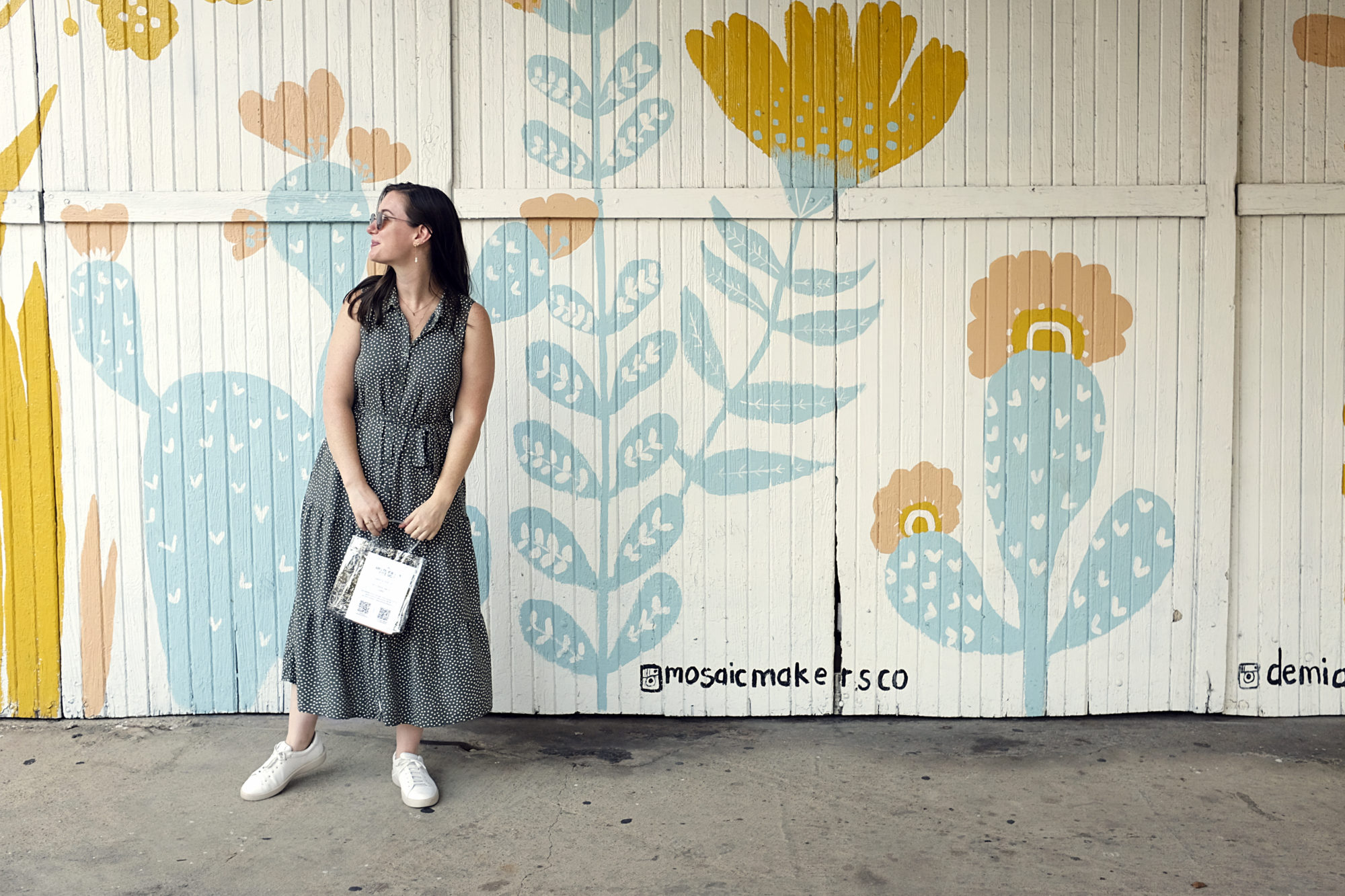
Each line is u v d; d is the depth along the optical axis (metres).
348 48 2.88
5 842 2.27
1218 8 2.88
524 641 3.02
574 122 2.90
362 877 2.14
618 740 2.88
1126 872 2.17
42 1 2.86
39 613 2.99
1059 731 2.95
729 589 3.01
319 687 2.49
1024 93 2.91
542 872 2.17
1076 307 2.95
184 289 2.94
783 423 2.97
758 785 2.60
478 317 2.49
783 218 2.92
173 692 3.01
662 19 2.88
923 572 3.01
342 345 2.46
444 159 2.90
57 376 2.95
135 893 2.08
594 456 2.97
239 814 2.42
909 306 2.95
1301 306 2.97
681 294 2.94
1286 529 3.01
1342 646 3.01
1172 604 3.01
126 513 2.98
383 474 2.43
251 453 2.97
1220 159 2.91
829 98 2.91
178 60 2.88
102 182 2.91
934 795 2.54
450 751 2.79
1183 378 2.97
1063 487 2.99
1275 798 2.52
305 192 2.91
